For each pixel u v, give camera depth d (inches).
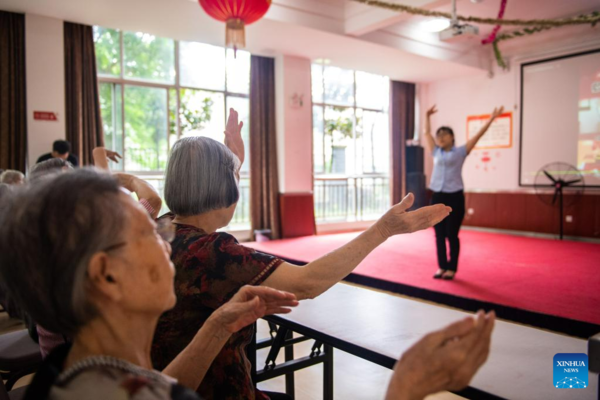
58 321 22.0
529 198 291.7
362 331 48.2
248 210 283.0
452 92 336.2
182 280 39.2
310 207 284.2
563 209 275.6
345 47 253.8
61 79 202.2
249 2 143.9
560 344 44.0
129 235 22.7
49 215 21.0
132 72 240.8
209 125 266.5
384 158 350.9
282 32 227.8
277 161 276.1
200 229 42.3
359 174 336.2
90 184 22.4
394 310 56.2
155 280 23.5
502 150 306.7
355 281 174.4
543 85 285.6
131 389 20.6
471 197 323.3
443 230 163.5
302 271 38.5
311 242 257.4
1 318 130.9
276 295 34.0
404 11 201.0
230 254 38.8
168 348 40.3
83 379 21.1
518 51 296.8
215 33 224.7
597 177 262.2
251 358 64.3
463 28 210.8
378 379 95.1
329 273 38.8
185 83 256.8
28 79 195.2
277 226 275.7
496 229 309.3
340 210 327.3
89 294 21.8
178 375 33.0
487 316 22.5
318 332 48.0
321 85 311.4
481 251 224.1
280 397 56.8
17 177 123.9
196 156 41.9
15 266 21.3
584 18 221.1
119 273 22.3
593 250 226.7
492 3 231.9
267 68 270.8
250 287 34.1
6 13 193.2
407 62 287.1
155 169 249.9
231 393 40.4
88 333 23.1
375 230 40.3
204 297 39.0
